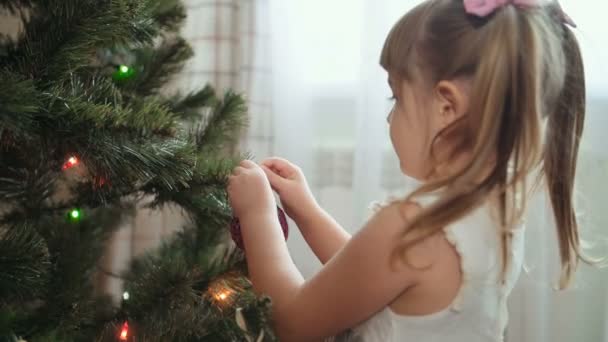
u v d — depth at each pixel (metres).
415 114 1.05
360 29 1.82
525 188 1.05
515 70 0.99
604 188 1.64
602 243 1.63
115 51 1.32
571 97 1.08
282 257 1.09
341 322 1.04
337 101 1.87
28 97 0.94
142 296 1.15
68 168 1.17
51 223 1.26
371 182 1.74
